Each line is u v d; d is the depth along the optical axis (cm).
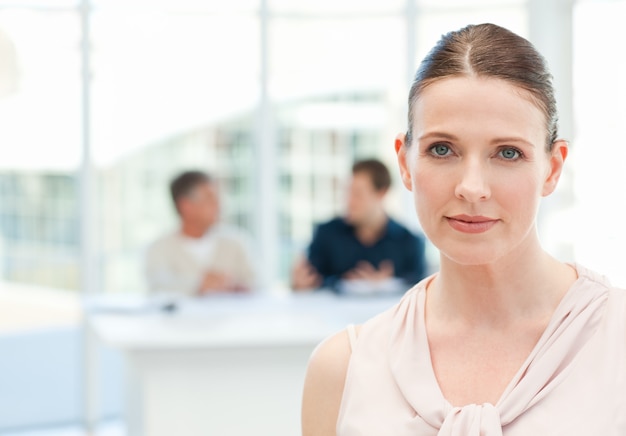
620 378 92
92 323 423
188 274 489
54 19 589
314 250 492
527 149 91
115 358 628
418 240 489
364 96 641
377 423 97
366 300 454
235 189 634
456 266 99
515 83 90
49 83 593
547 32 567
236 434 376
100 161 604
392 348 101
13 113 594
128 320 409
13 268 620
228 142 630
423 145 93
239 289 482
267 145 631
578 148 556
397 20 634
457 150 92
